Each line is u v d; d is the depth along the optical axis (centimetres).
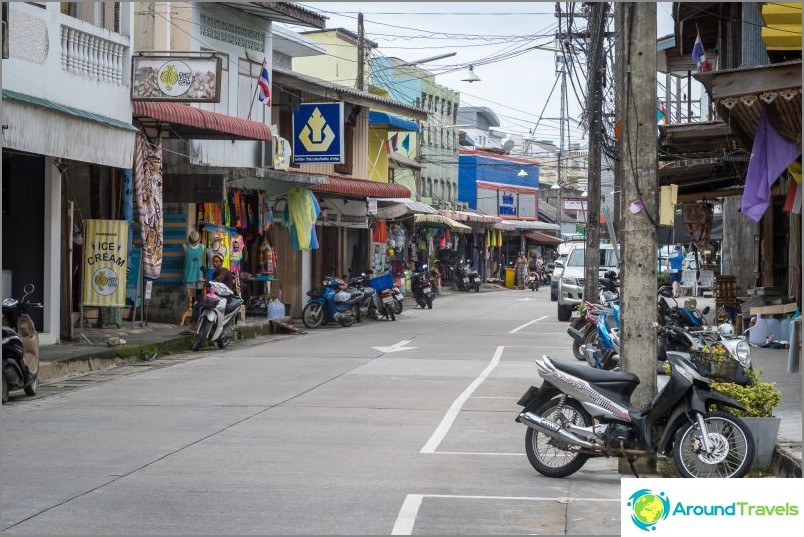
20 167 1773
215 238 2372
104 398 1394
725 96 1237
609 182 6706
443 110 6425
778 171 1348
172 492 840
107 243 1859
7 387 1352
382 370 1733
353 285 3038
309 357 1944
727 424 901
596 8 2234
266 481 884
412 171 5419
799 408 1209
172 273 2302
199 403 1351
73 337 1873
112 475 905
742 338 1098
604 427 905
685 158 2008
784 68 1212
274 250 2902
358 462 971
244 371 1714
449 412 1284
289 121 3117
